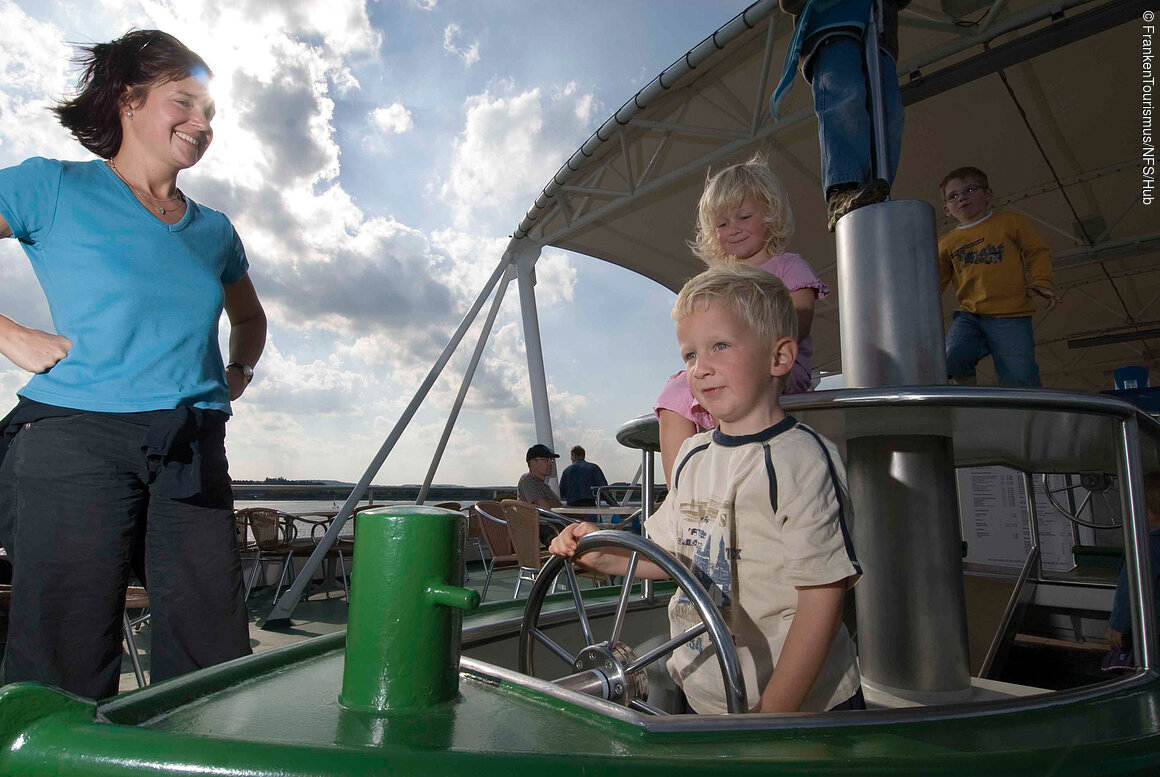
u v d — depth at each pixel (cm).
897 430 94
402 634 47
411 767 34
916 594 99
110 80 125
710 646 82
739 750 41
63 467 109
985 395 68
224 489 128
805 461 77
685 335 88
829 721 46
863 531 103
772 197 134
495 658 91
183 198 139
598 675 62
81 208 119
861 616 104
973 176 259
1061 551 267
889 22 141
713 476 86
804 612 72
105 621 111
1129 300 887
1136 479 67
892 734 45
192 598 117
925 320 103
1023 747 43
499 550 464
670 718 44
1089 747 43
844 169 125
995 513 284
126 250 120
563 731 43
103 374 115
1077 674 192
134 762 34
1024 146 581
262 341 172
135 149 129
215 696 50
